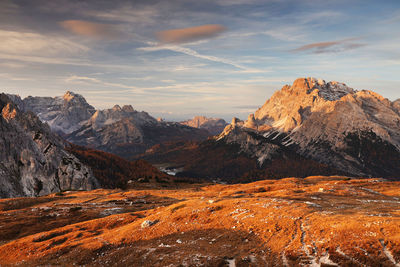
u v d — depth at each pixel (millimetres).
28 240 59844
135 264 38438
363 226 36969
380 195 74688
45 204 116812
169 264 36281
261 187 114188
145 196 129625
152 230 53438
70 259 44531
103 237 54375
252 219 50344
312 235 38719
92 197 134625
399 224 35688
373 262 28875
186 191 155125
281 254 35281
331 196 71312
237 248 39656
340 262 30094
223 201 67938
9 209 110438
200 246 42031
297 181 137875
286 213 50344
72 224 75875
